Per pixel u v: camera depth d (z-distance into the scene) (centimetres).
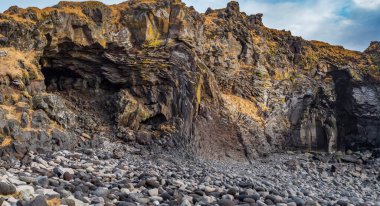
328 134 4388
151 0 3133
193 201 1345
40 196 959
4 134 1967
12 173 1412
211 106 3281
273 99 3909
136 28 2977
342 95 4556
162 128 2961
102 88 3102
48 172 1470
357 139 4409
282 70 4100
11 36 2478
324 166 3428
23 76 2353
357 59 4681
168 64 3066
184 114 3020
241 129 3378
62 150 2195
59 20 2677
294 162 3378
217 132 3241
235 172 2577
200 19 3344
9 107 2138
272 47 4122
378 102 4381
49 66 2858
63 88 3028
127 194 1280
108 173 1728
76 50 2828
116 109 2922
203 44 3412
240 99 3688
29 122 2156
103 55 2906
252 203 1352
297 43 4394
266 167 3136
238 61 3819
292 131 4159
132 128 2912
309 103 4294
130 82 3038
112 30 2883
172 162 2528
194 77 3097
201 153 3012
